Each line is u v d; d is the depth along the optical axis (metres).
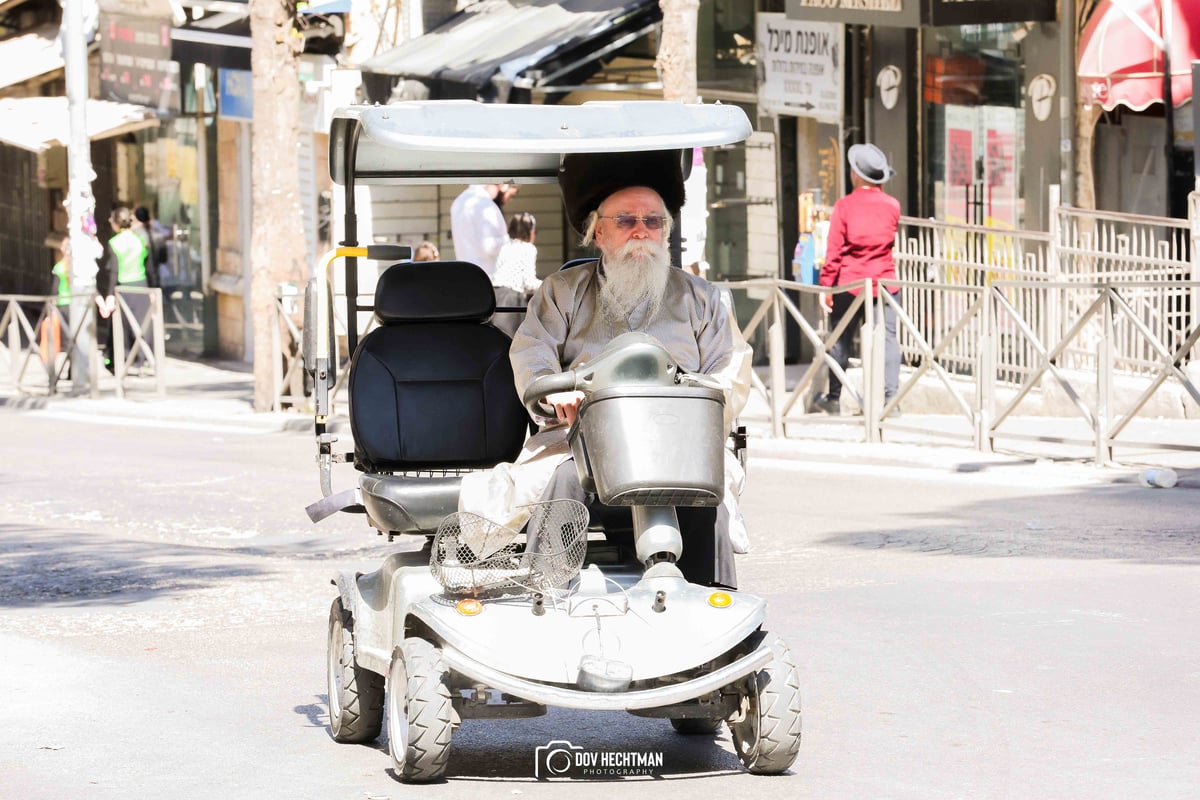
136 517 14.86
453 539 6.89
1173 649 9.20
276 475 17.16
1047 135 22.28
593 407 6.81
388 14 27.33
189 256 32.75
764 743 6.87
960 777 7.00
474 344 8.27
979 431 16.98
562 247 27.72
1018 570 11.47
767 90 23.98
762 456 17.78
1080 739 7.56
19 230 39.66
